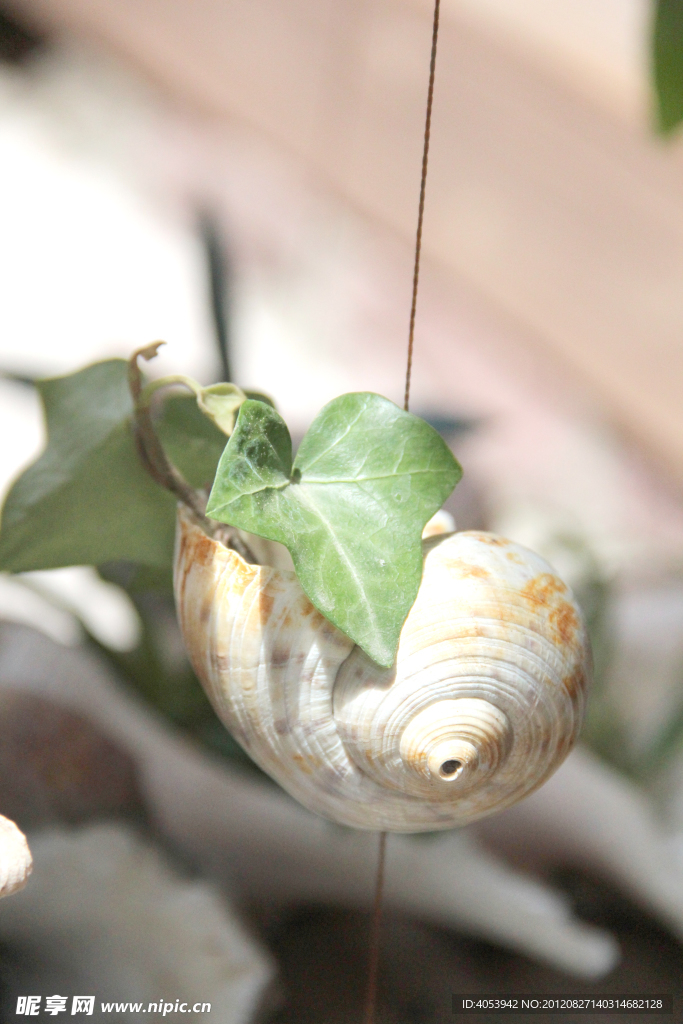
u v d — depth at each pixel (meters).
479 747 0.31
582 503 0.84
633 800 0.45
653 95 0.40
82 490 0.34
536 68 1.40
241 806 0.42
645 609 0.59
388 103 1.38
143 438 0.33
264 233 1.21
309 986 0.41
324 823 0.41
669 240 1.21
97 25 1.53
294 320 1.07
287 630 0.31
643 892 0.43
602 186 1.27
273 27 1.51
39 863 0.38
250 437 0.30
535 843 0.46
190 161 1.33
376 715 0.31
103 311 1.02
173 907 0.39
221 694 0.32
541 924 0.40
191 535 0.32
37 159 1.28
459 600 0.31
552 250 1.20
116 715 0.44
